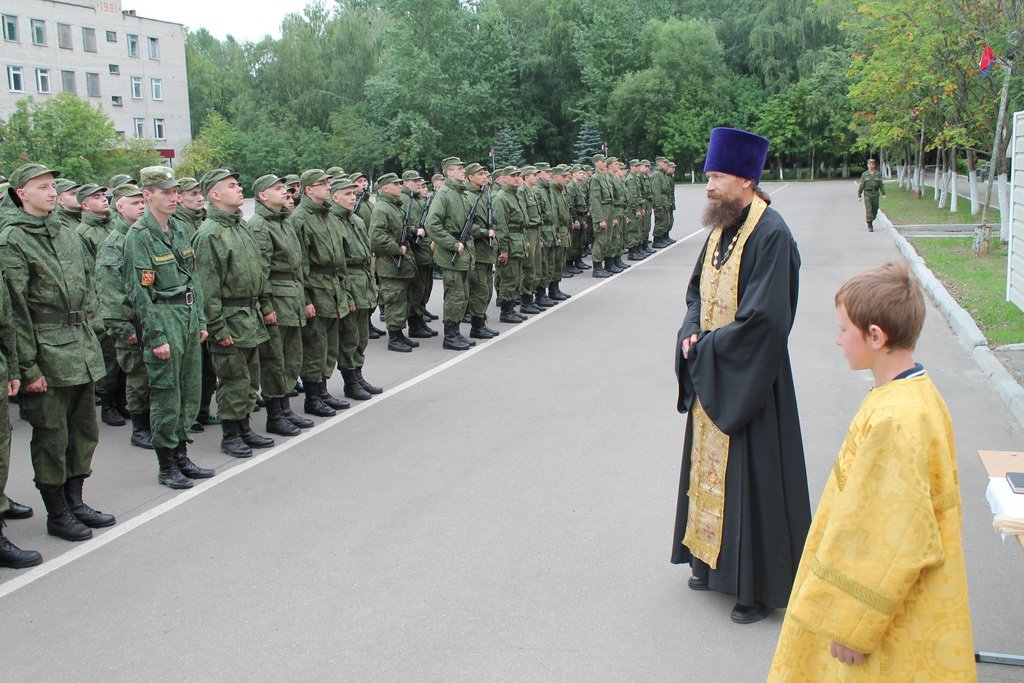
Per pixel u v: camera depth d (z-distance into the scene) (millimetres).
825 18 33625
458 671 3668
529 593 4328
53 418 5141
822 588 2281
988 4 17141
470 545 4895
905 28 19906
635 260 18359
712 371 3799
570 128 67625
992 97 19031
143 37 60688
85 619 4223
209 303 6457
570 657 3748
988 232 15938
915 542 2182
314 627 4062
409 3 59438
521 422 7254
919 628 2254
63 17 55219
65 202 8219
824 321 11164
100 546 5078
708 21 67812
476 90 59969
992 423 6773
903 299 2301
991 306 10828
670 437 6707
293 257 7188
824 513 2453
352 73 67500
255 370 6875
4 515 5402
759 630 3936
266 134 62031
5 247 4953
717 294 3898
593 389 8234
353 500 5648
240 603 4320
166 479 6062
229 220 6605
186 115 64438
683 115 61500
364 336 8391
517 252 11758
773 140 61406
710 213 3873
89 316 5406
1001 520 2859
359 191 11984
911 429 2219
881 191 22641
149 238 5906
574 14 64938
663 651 3777
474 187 10898
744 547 3918
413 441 6863
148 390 7059
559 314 12469
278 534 5152
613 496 5555
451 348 10430
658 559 4672
